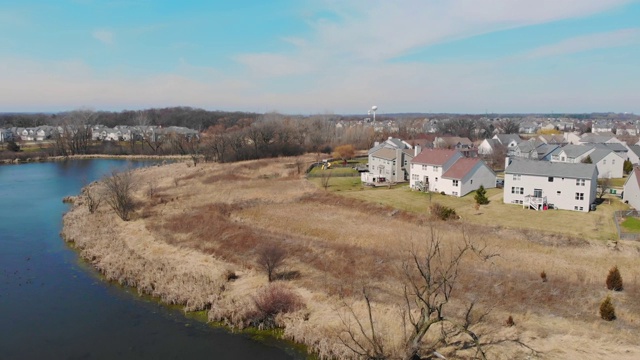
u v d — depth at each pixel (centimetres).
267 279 3322
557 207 5116
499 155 8875
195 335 2725
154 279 3375
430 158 6347
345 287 3131
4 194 6919
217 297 3069
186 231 4503
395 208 5188
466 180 5884
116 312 3022
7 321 2914
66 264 3888
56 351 2577
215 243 4153
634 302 2850
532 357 2288
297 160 9375
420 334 2162
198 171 8312
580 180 4944
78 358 2511
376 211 5212
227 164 9138
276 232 4466
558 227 4328
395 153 7212
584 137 10025
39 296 3266
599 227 4319
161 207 5475
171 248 4047
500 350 2355
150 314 2989
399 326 2597
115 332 2772
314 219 4916
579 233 4131
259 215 5091
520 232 4231
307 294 3072
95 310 3052
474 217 4772
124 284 3447
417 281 3181
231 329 2788
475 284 3109
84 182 7338
